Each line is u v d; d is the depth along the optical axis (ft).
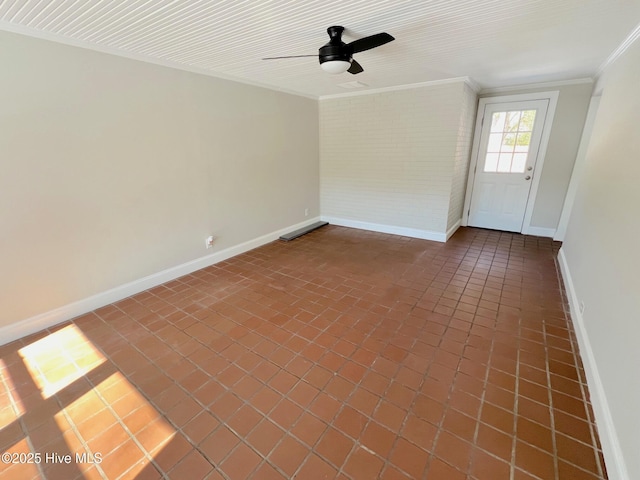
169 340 7.37
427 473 4.30
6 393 5.82
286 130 14.37
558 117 13.38
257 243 13.98
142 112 9.02
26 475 4.37
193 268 11.35
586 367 6.11
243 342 7.27
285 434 4.93
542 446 4.66
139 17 6.23
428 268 11.43
